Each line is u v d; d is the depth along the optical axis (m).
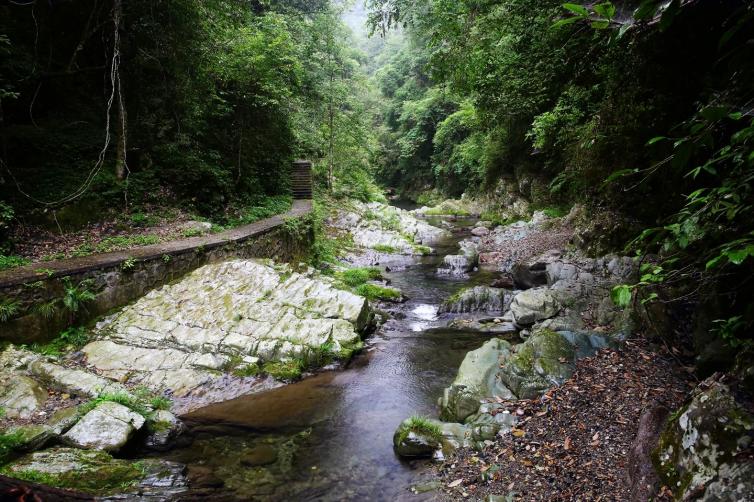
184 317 7.55
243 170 15.12
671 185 7.23
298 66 16.23
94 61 11.71
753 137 1.63
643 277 2.09
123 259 7.60
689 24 5.21
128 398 5.30
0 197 8.20
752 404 2.62
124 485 3.97
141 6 10.66
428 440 4.64
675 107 6.42
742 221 2.40
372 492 4.07
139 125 11.70
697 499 2.43
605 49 6.29
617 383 4.68
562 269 9.08
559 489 3.42
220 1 12.14
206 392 6.16
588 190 10.80
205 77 12.52
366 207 24.70
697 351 4.83
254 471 4.45
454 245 19.69
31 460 4.09
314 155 25.95
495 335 8.20
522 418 4.64
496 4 7.59
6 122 9.45
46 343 6.41
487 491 3.73
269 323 7.62
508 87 8.27
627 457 3.40
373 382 6.64
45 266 7.02
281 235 12.57
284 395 6.24
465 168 31.84
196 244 9.20
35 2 9.54
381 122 46.81
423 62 37.09
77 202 9.24
